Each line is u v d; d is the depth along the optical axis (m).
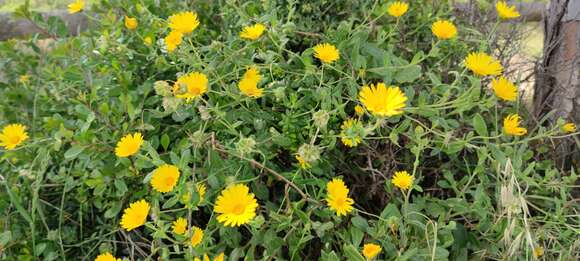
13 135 0.42
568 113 0.57
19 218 0.44
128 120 0.45
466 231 0.40
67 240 0.43
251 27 0.44
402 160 0.47
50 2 0.82
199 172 0.38
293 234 0.38
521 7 0.64
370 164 0.43
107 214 0.41
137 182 0.44
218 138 0.43
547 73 0.58
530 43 0.72
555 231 0.42
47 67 0.55
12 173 0.46
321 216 0.38
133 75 0.49
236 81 0.45
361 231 0.37
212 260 0.37
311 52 0.43
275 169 0.41
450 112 0.44
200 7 0.57
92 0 0.54
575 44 0.57
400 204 0.43
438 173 0.48
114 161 0.42
